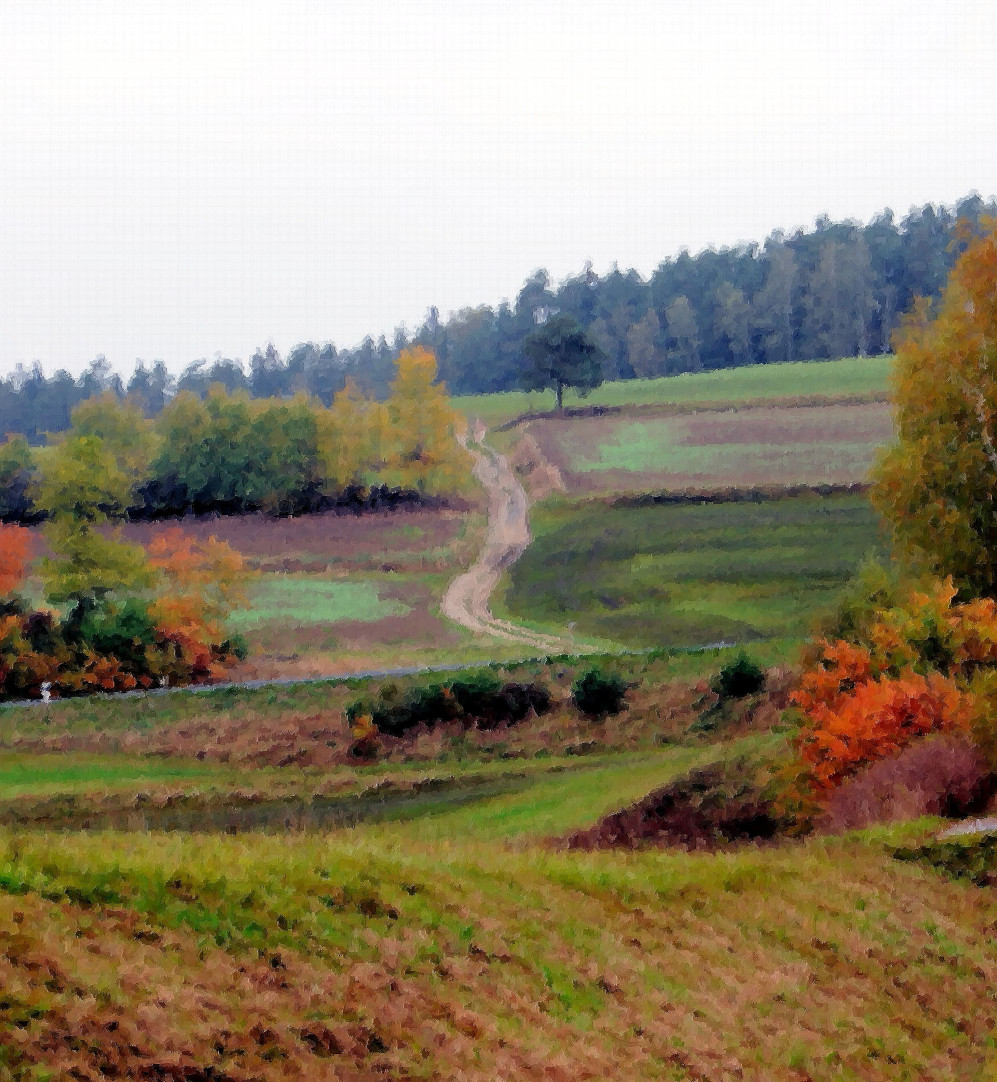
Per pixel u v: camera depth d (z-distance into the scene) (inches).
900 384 2842.0
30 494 5078.7
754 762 2933.1
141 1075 845.2
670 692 3695.9
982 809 2146.9
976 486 2731.3
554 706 3654.0
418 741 3511.3
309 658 4832.7
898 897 1612.9
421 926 1198.3
